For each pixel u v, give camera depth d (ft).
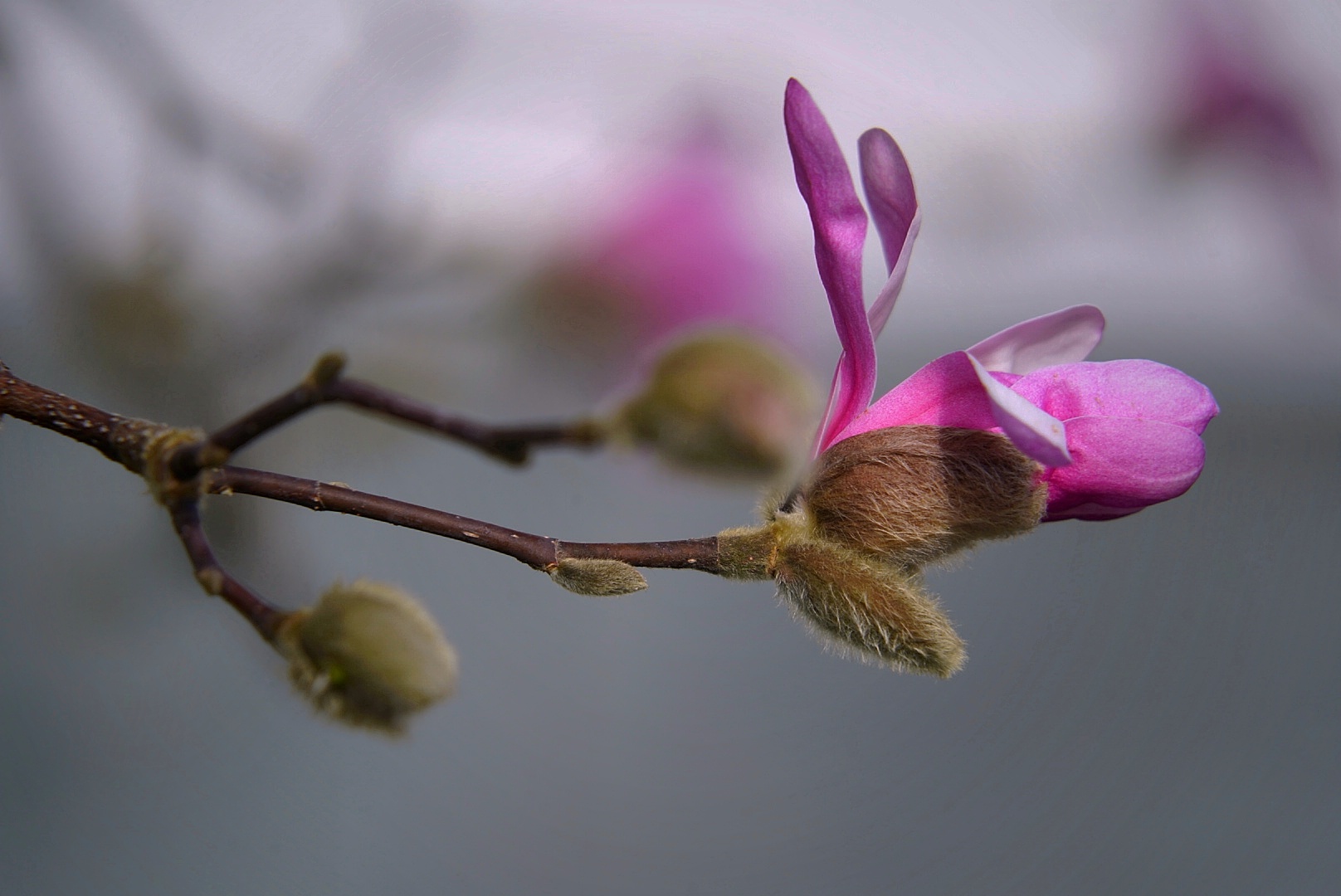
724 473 1.63
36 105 2.07
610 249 1.87
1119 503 1.72
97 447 1.73
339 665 1.67
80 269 2.07
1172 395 1.72
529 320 1.89
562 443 1.86
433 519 1.73
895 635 1.71
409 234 2.04
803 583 1.73
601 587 1.72
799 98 1.69
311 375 1.85
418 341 2.03
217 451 1.71
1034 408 1.67
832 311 1.73
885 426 1.74
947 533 1.72
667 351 1.63
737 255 1.87
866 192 1.77
